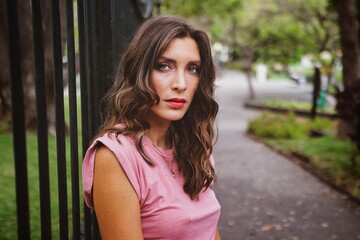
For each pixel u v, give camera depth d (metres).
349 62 9.74
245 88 33.09
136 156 1.22
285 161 8.53
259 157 8.97
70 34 1.44
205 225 1.35
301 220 4.94
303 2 17.77
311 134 12.23
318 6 16.95
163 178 1.27
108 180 1.16
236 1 18.61
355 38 9.65
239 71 46.00
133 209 1.17
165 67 1.28
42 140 1.16
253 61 26.06
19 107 0.99
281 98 26.78
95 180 1.17
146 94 1.25
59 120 1.31
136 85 1.26
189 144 1.43
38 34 1.13
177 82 1.27
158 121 1.38
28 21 7.51
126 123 1.26
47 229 1.19
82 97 1.62
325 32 17.77
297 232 4.56
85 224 1.74
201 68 1.35
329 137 10.55
